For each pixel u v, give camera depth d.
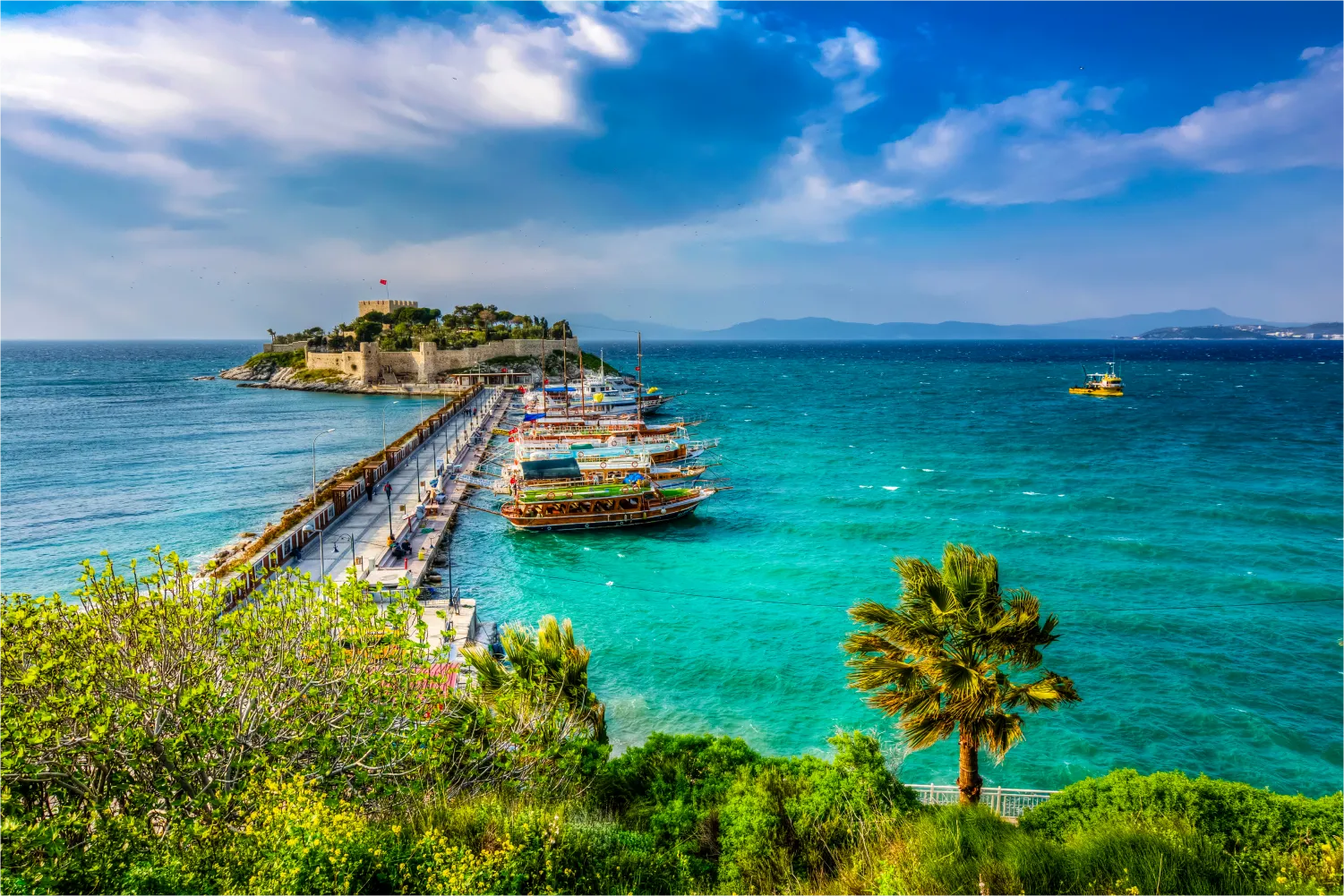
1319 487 75.44
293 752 14.78
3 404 168.12
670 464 85.88
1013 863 12.86
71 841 11.99
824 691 35.75
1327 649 39.03
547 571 55.19
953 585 17.61
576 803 16.72
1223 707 33.31
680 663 38.94
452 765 16.70
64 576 53.94
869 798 16.48
